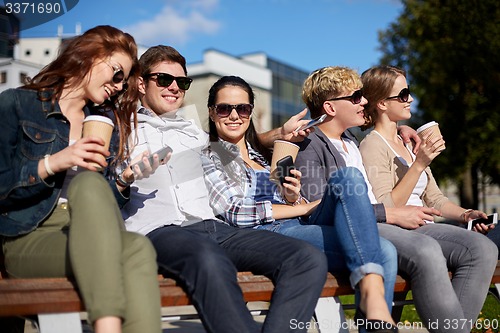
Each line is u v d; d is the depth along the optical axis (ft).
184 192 8.92
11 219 7.35
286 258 7.72
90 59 7.91
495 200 76.59
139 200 8.79
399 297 10.19
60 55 8.00
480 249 9.06
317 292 7.64
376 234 7.86
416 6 46.80
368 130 12.02
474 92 45.73
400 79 11.23
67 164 7.06
